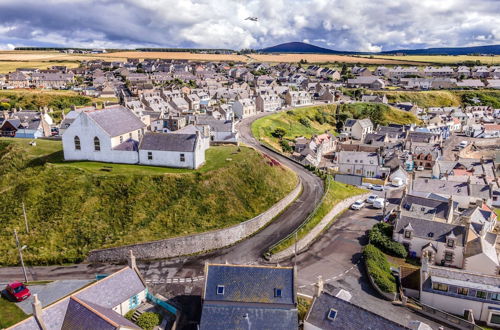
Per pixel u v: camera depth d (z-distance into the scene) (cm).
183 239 6378
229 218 7138
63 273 5772
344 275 6131
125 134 8575
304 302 5162
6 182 7712
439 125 19212
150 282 5606
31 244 6228
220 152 9169
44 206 6881
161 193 7269
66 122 11869
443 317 5131
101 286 4722
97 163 8150
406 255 6931
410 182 10169
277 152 11756
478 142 17912
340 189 9500
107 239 6391
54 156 8494
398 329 4025
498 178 11075
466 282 5447
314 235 7438
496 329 5197
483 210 8238
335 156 13050
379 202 9075
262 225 7388
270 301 4500
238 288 4612
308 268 6291
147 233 6550
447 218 7625
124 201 7038
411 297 5666
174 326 4600
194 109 18112
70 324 4097
